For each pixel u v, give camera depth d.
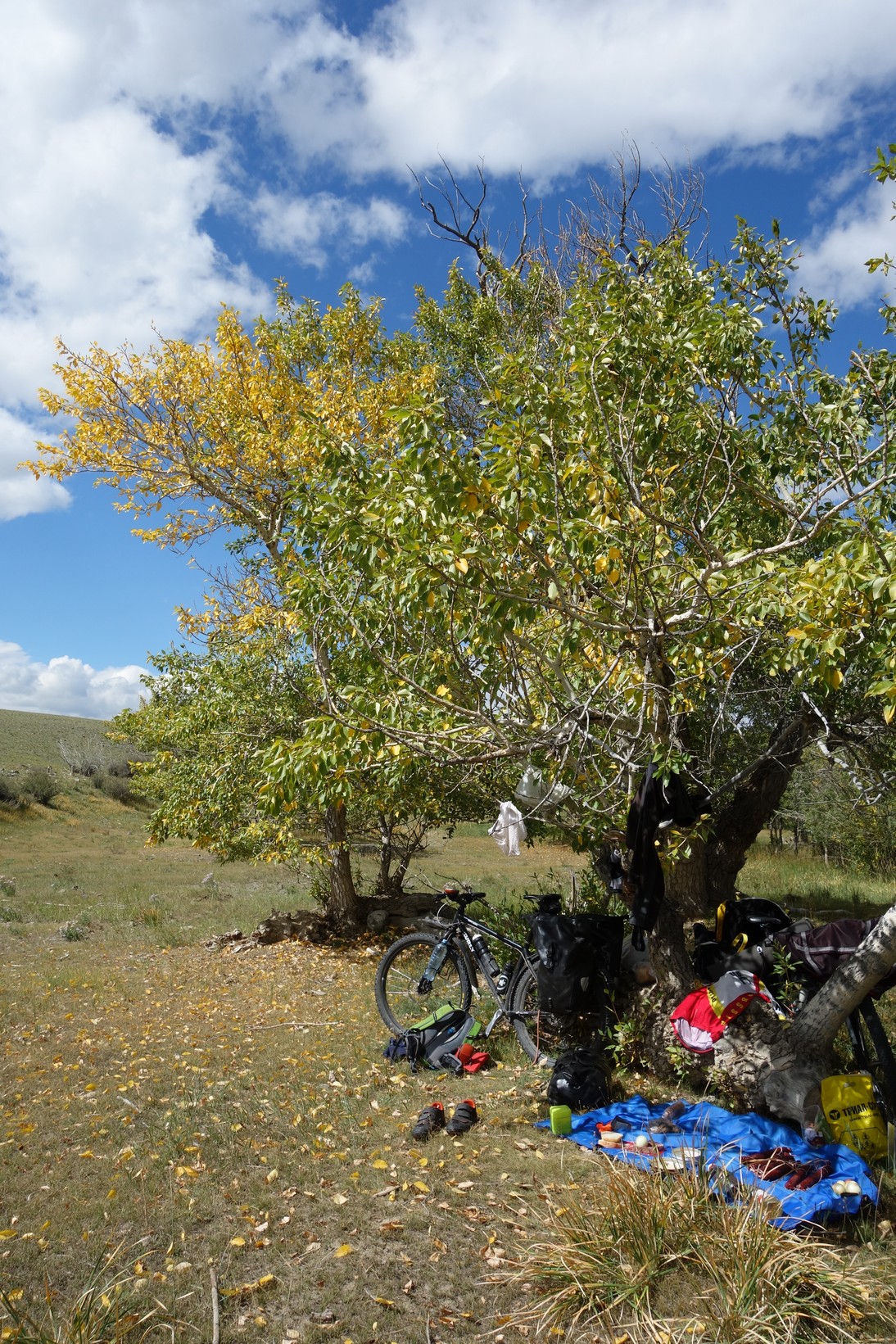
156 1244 3.57
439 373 12.84
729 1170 3.91
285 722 10.30
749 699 8.06
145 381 11.47
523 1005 6.15
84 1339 2.83
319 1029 6.94
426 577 4.28
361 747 5.50
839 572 4.04
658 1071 5.42
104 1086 5.54
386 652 5.88
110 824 33.09
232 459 11.23
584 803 5.49
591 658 5.35
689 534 4.66
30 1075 5.77
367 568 5.14
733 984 4.94
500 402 4.57
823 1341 2.95
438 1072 5.80
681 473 5.50
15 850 26.00
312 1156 4.41
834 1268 3.30
